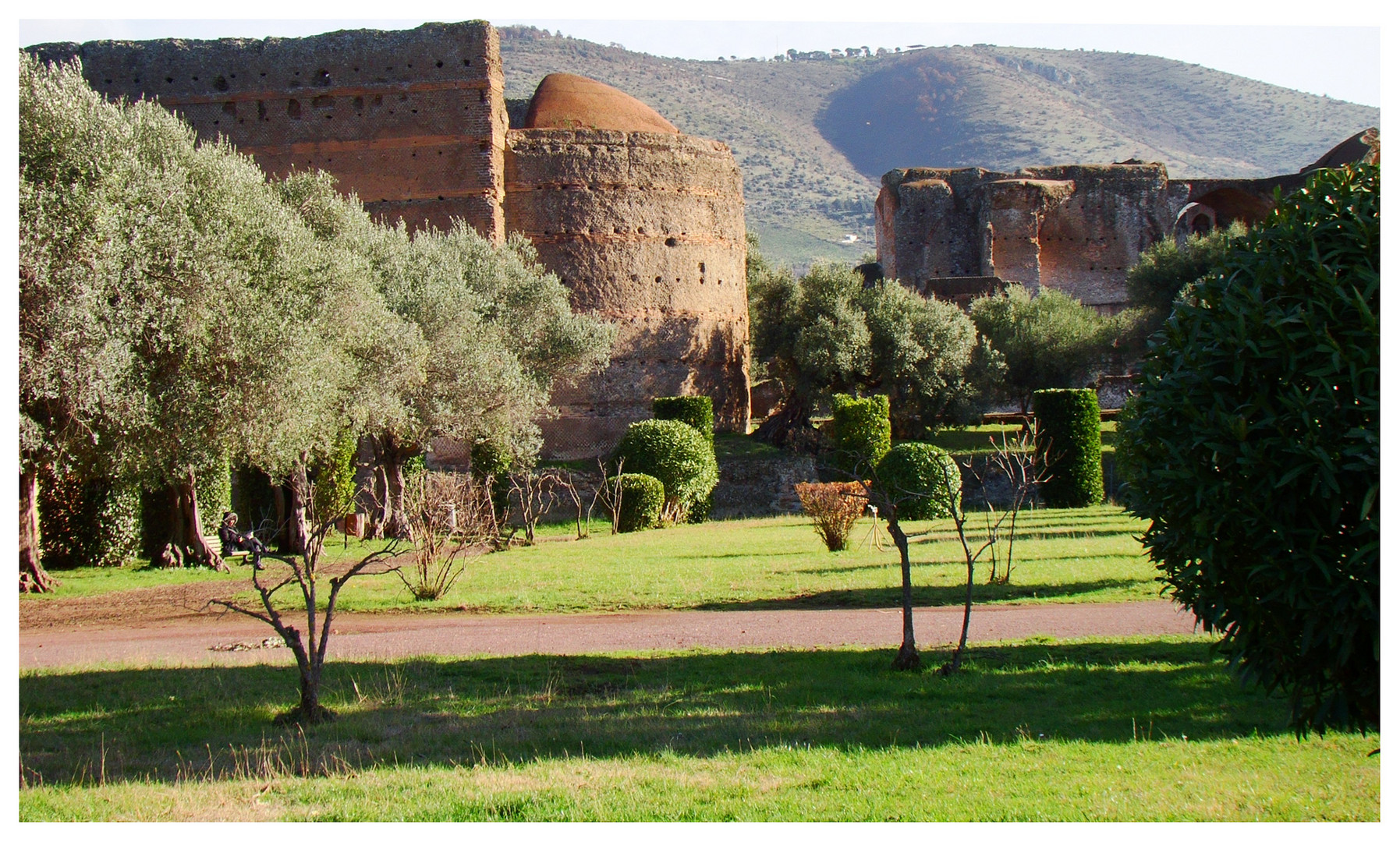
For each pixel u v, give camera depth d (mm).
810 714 8586
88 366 14898
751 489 35812
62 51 38500
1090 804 6344
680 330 41469
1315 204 6996
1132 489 7777
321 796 6781
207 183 18000
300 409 18406
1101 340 50094
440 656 11352
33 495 18828
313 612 8977
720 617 13562
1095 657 10391
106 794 6867
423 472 23875
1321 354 6480
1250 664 7223
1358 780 6688
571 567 18453
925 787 6715
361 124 38438
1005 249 61812
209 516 27125
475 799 6617
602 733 8156
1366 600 6312
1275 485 6410
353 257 21688
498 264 31547
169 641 13039
